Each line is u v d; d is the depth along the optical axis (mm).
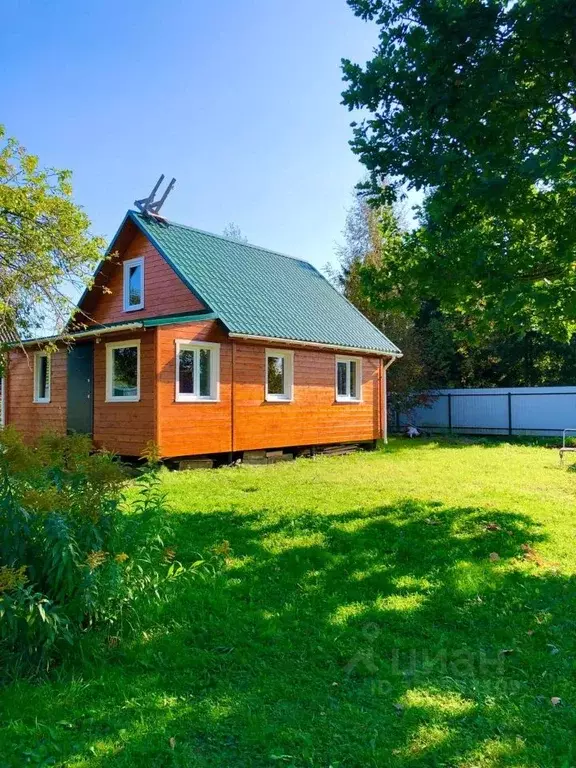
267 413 13586
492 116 5523
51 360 13875
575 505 7348
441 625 3820
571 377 25922
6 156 12180
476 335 7285
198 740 2510
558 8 4660
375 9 5727
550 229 6043
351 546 5496
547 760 2348
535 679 3078
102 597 3303
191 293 13117
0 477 3227
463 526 6223
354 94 5871
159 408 11094
